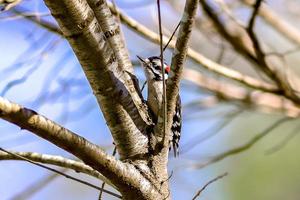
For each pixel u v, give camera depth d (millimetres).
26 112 6422
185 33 7238
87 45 7094
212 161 11422
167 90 7594
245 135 16828
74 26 6938
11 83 9523
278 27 14750
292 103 13742
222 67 12781
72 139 6770
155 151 7840
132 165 7594
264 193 16422
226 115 13516
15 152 7902
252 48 13195
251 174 16656
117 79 7527
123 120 7676
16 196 10367
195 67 14602
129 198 7574
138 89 8406
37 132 6566
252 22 12078
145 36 11586
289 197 16562
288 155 16859
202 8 12945
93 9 8234
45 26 10344
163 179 7793
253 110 14156
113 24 8359
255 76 16250
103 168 7152
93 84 7473
